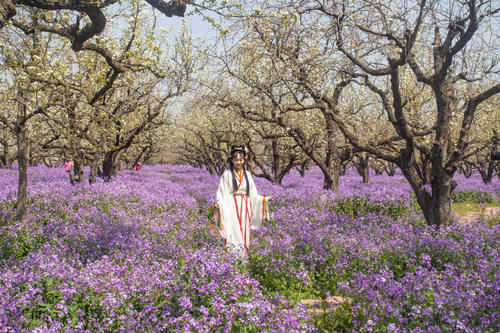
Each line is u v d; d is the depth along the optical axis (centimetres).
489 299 473
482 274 558
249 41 934
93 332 432
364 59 962
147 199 1452
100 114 1220
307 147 1595
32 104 1073
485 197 2216
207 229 1066
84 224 965
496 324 417
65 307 434
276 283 650
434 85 927
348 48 885
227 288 497
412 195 1789
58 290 488
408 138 964
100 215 1088
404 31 793
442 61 902
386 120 1483
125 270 565
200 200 1702
